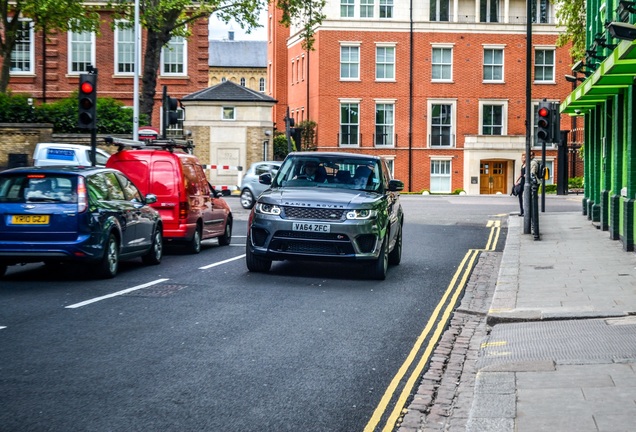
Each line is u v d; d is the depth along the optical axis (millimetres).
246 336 9359
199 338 9172
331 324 10258
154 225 16156
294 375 7668
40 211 13086
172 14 36219
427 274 15438
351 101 60844
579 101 24234
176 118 28406
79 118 18844
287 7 39125
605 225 23203
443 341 9500
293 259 14055
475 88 61281
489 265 16984
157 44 36531
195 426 6082
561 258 16828
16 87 46938
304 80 64375
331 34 60594
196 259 17375
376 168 15297
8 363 7836
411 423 6324
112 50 47469
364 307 11602
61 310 10703
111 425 6047
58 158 28453
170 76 49531
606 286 12859
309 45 39719
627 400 6539
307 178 15117
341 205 13828
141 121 35406
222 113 50375
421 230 25266
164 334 9336
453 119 61250
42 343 8719
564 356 8242
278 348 8797
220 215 20578
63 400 6656
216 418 6293
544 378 7340
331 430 6090
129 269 15469
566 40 36281
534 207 20953
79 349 8477
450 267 16562
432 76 61000
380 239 14125
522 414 6230
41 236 13062
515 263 16156
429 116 60938
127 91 47688
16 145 32750
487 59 61500
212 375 7574
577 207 35688
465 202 41000
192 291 12594
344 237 13742
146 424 6098
